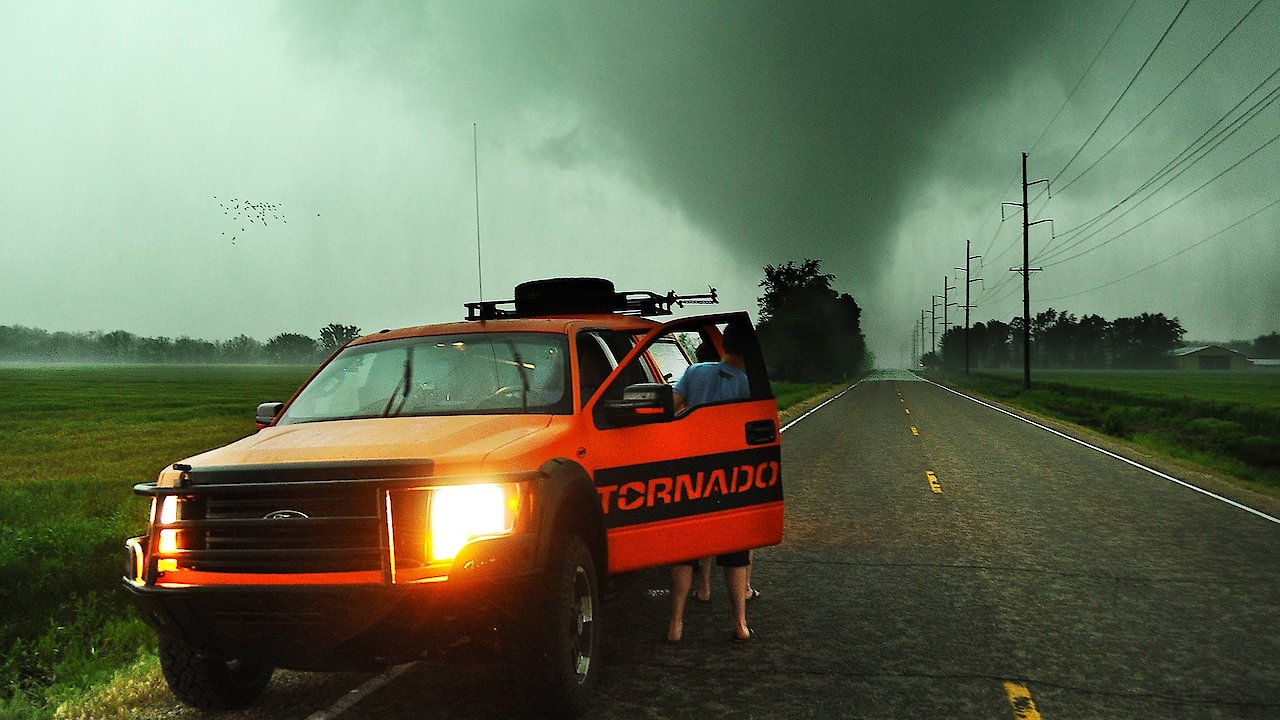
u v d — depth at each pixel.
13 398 54.53
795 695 4.84
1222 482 14.12
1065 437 22.25
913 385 74.69
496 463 4.16
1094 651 5.61
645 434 5.24
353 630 3.91
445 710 4.66
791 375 94.56
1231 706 4.65
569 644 4.36
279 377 122.81
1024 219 57.00
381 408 5.27
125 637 6.34
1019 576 7.71
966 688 4.93
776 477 5.97
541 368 5.31
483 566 3.91
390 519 3.93
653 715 4.54
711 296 7.40
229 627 4.05
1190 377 129.88
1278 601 6.83
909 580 7.59
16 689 5.19
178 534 4.24
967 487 13.33
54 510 11.57
